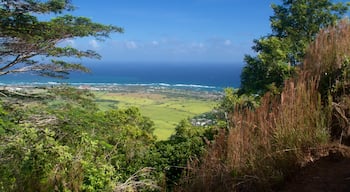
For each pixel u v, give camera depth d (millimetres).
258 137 3086
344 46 4234
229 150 3090
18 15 11156
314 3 16359
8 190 3332
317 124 3111
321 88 3861
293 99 3240
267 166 2865
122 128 11547
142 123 20469
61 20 12133
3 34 11211
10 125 6055
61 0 11727
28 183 3408
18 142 3854
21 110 9336
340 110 3355
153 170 6742
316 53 4254
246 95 14625
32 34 11516
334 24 4820
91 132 7832
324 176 2621
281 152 2895
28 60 12844
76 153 4266
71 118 8625
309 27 16328
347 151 2852
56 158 3795
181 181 3418
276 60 14516
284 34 17234
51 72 13430
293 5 16656
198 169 3299
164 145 8492
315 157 2898
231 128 3213
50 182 3527
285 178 2787
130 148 7406
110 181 4250
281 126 3047
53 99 11844
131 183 4672
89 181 3959
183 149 7344
